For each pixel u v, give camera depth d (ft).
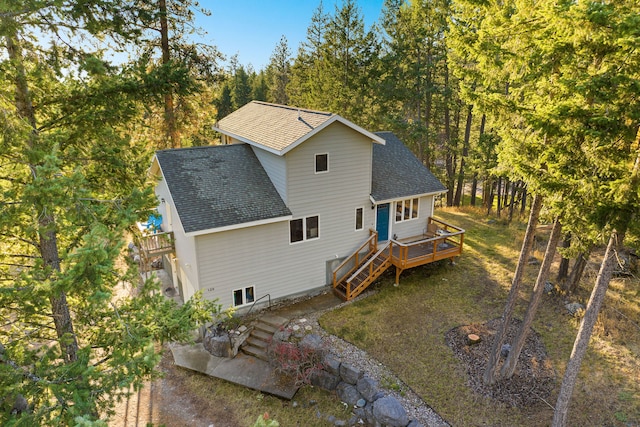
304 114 52.75
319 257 52.85
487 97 29.30
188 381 39.99
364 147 52.16
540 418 32.99
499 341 35.68
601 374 37.06
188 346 44.83
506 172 32.32
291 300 51.70
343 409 35.83
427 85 90.27
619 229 23.63
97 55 28.35
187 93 32.65
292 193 48.42
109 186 28.96
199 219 43.29
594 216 24.13
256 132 54.70
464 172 100.27
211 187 47.67
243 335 43.98
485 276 56.34
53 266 27.20
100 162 28.09
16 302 23.73
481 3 30.60
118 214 22.50
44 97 27.71
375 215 56.13
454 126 105.29
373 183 57.21
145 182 30.22
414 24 86.28
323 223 51.88
